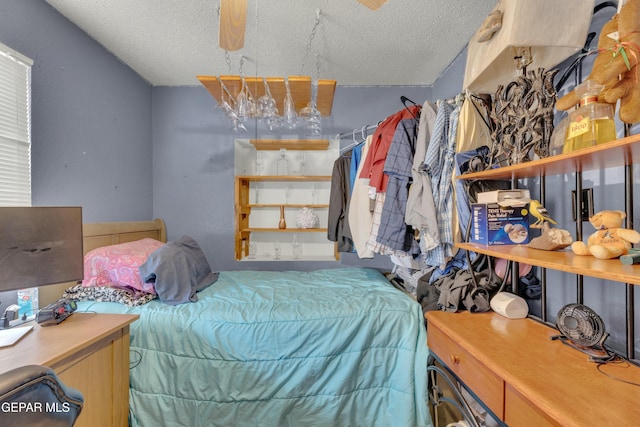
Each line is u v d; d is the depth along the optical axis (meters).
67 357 1.02
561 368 0.83
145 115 2.51
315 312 1.46
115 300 1.51
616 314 0.99
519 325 1.15
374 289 1.77
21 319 1.25
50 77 1.64
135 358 1.41
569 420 0.61
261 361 1.40
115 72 2.15
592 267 0.74
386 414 1.42
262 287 1.84
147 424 1.37
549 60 1.16
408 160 1.51
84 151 1.88
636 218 0.92
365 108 2.63
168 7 1.63
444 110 1.43
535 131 1.04
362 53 2.07
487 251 1.07
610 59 0.76
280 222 2.61
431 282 1.53
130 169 2.32
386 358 1.44
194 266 1.84
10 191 1.42
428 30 1.81
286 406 1.38
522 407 0.77
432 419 1.44
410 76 2.44
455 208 1.41
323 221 2.75
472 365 0.99
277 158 2.75
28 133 1.52
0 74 1.37
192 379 1.39
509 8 0.99
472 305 1.29
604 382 0.76
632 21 0.72
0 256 1.11
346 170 2.25
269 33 1.82
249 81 1.85
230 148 2.65
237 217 2.57
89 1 1.59
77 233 1.29
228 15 1.12
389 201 1.55
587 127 0.83
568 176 1.18
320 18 1.68
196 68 2.31
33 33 1.54
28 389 0.43
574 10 0.95
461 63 2.08
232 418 1.37
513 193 1.20
